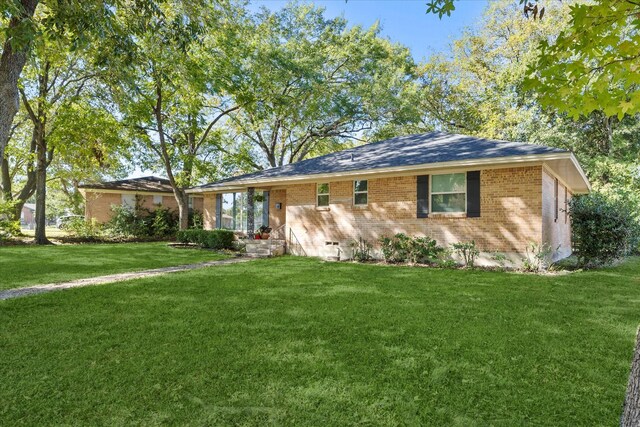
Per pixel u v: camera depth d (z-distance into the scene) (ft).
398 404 9.55
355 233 43.78
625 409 6.85
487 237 35.22
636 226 39.63
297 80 75.05
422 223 39.06
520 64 70.28
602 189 60.34
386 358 12.51
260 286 25.31
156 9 26.12
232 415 9.01
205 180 84.99
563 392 10.25
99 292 23.16
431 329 15.57
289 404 9.52
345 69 82.17
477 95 88.53
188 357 12.55
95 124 61.41
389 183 41.39
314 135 88.12
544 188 34.32
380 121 82.74
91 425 8.61
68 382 10.73
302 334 14.93
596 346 13.71
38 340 14.20
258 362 12.14
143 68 29.04
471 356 12.70
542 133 68.49
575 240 35.58
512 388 10.46
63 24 21.42
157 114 64.95
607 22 8.67
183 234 63.57
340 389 10.34
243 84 64.03
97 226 78.59
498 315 17.81
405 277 29.17
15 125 69.87
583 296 22.07
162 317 17.46
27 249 53.83
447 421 8.82
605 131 69.82
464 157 34.83
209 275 30.14
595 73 10.28
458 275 30.19
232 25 48.24
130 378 10.96
